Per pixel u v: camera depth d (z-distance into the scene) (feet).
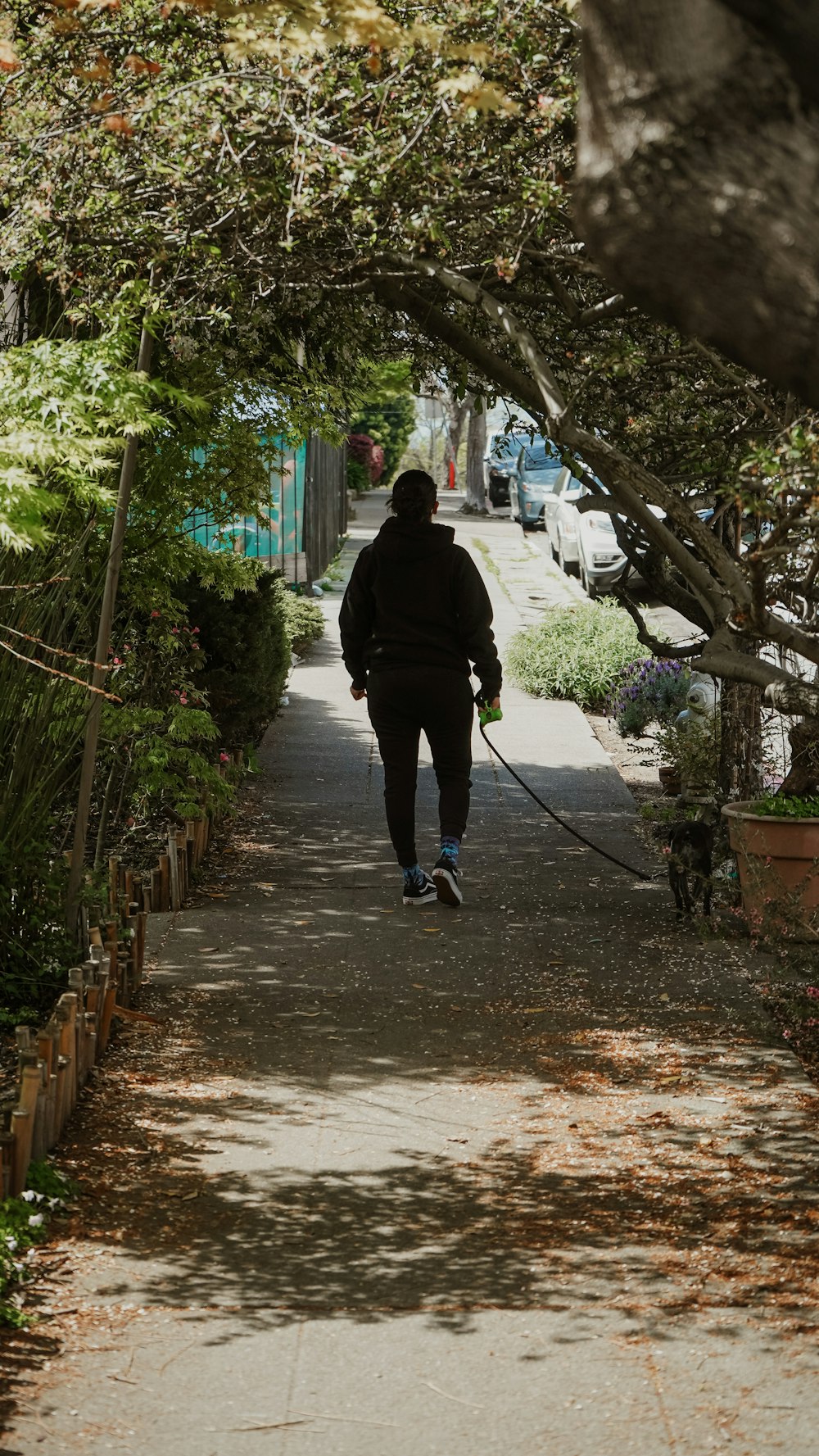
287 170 15.12
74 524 20.25
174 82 15.60
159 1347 11.30
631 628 45.29
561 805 31.40
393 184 14.71
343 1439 10.15
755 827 21.26
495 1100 16.29
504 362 18.67
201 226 16.58
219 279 16.83
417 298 18.19
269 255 16.79
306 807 30.91
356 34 12.65
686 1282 12.32
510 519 109.09
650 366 18.24
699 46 6.01
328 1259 12.71
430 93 14.30
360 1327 11.61
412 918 23.31
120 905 21.02
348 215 15.78
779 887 20.17
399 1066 17.24
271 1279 12.37
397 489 23.20
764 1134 15.34
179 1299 12.01
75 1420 10.32
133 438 18.16
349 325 21.71
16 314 19.88
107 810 24.20
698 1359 11.13
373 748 36.70
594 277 17.49
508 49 13.69
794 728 23.30
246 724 33.73
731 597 12.67
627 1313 11.82
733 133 6.04
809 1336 11.44
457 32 14.19
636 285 6.57
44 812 19.43
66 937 18.83
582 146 6.54
